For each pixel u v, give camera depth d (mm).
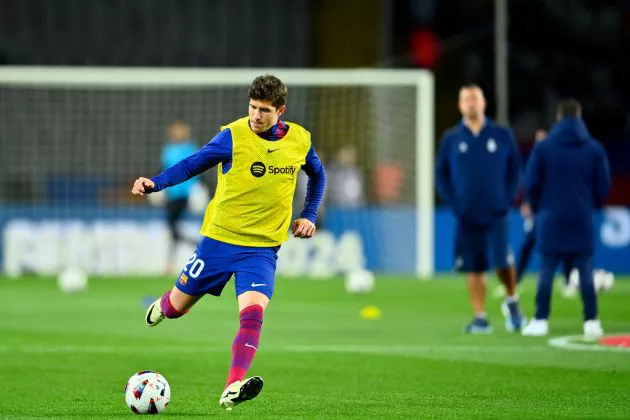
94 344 44562
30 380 34812
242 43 126188
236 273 27969
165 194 86250
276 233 28344
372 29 118562
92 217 88938
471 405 29359
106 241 86062
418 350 42281
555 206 45312
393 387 33062
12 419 26984
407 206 89312
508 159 47062
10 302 63969
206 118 102562
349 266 86688
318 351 42188
